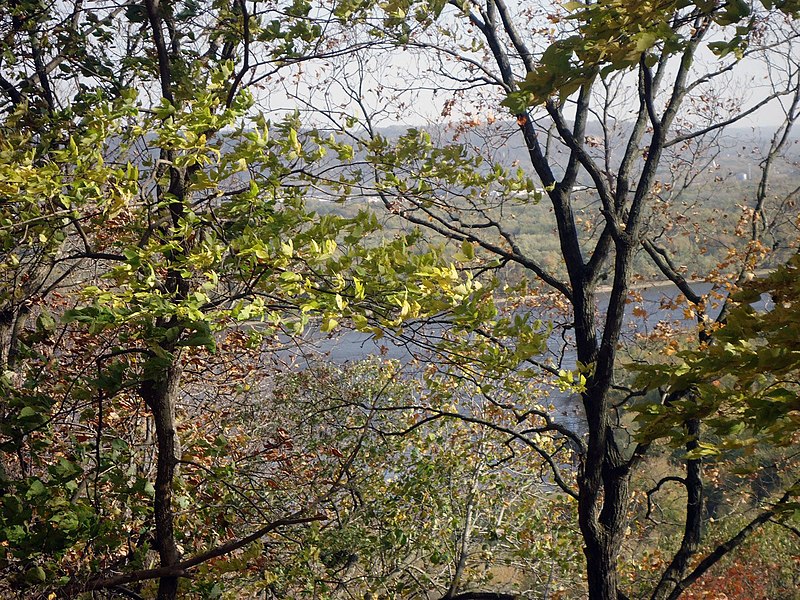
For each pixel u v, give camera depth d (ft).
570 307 34.27
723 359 11.92
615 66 10.93
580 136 27.89
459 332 16.02
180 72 18.97
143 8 20.13
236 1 19.16
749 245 28.27
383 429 34.55
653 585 37.63
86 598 16.07
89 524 15.80
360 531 29.55
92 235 21.50
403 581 35.47
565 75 11.36
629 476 25.31
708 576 39.68
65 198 13.50
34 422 15.25
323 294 14.19
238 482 26.58
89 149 14.11
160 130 14.39
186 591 19.12
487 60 30.48
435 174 20.45
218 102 15.47
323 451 32.53
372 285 14.24
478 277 29.58
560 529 35.27
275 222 15.53
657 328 31.81
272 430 33.40
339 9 19.52
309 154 17.95
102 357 15.20
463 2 26.37
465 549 32.86
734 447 13.91
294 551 27.86
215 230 15.67
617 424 26.58
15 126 18.52
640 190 24.53
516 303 30.53
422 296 14.30
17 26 21.09
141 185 17.39
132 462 22.77
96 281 22.53
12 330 21.67
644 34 10.72
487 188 20.99
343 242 15.31
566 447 35.78
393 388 35.70
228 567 17.69
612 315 24.06
